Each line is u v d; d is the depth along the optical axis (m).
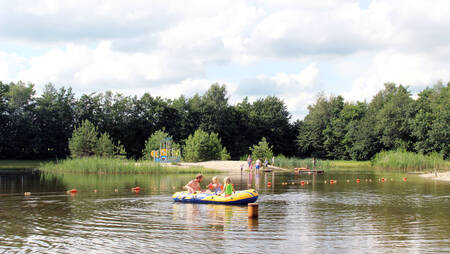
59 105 76.94
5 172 38.88
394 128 72.88
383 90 92.00
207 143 54.12
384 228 12.12
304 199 18.94
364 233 11.43
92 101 79.12
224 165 47.41
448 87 73.06
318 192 22.12
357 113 90.56
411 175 38.62
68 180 29.00
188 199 17.38
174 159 49.94
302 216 14.10
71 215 14.22
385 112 74.19
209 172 39.91
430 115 65.94
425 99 80.31
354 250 9.66
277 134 96.94
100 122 77.94
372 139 79.50
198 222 12.91
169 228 12.00
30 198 18.78
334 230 11.79
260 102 105.06
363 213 14.80
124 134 77.88
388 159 54.19
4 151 72.81
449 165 48.66
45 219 13.46
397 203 17.58
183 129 83.25
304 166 53.31
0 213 14.64
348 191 22.69
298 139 95.94
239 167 46.28
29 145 72.75
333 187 25.20
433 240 10.66
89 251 9.55
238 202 16.83
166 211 15.09
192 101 89.12
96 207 16.03
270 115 97.00
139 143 79.69
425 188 24.70
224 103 91.06
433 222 13.09
